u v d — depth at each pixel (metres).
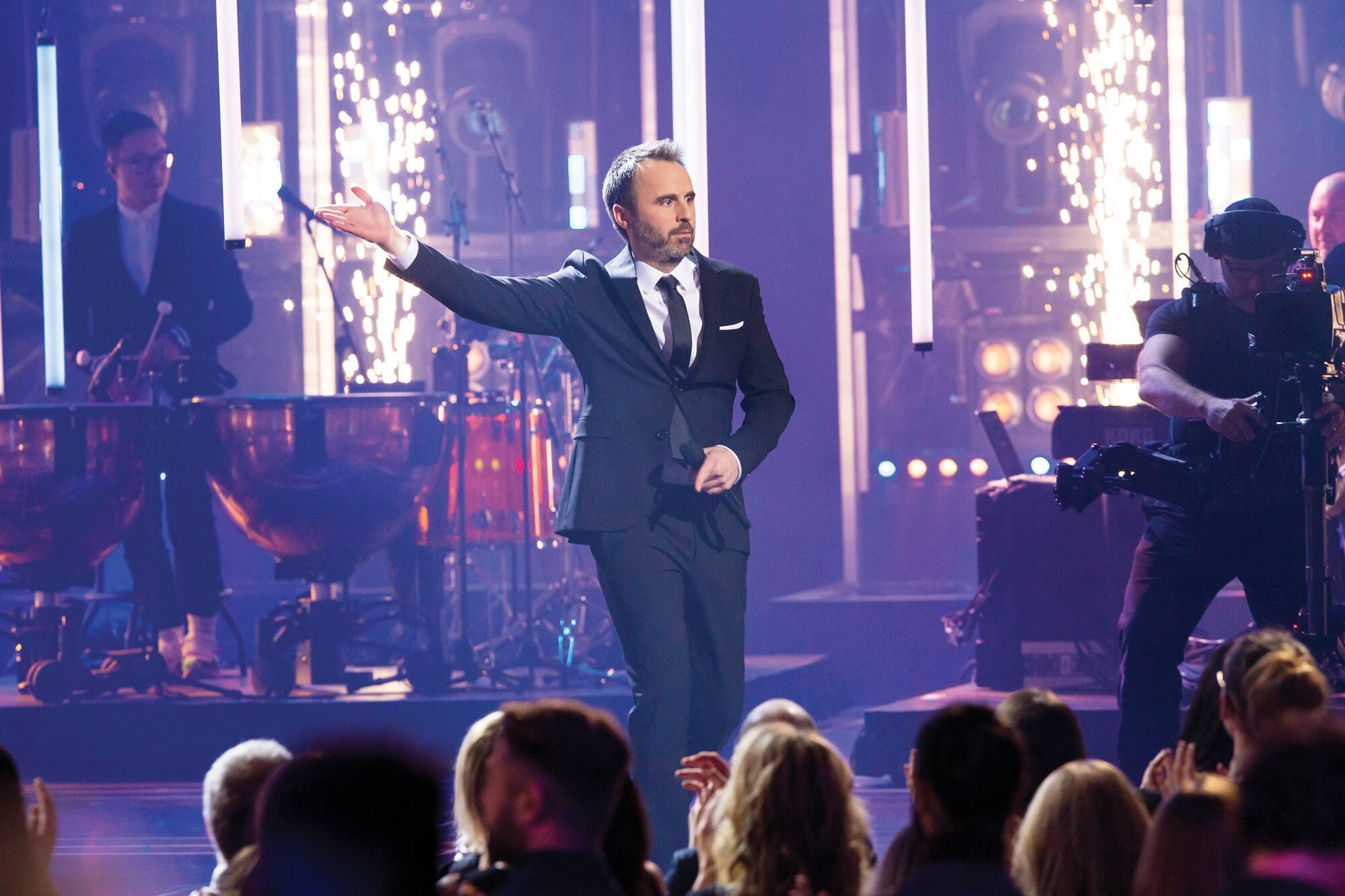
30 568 22.84
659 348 13.99
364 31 34.59
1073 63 34.00
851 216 32.97
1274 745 5.25
